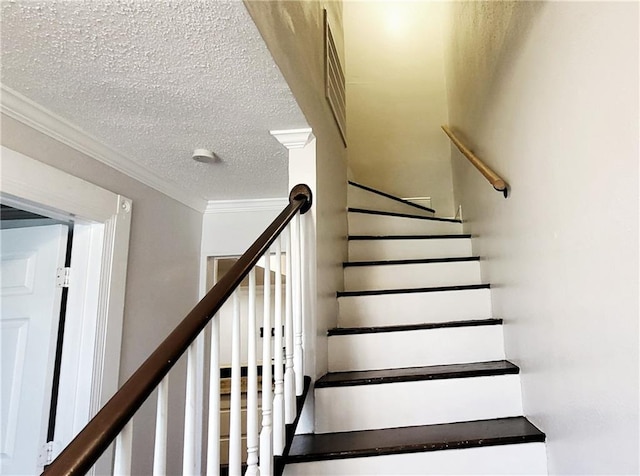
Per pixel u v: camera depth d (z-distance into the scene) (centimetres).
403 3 380
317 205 171
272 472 117
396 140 364
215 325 93
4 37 106
